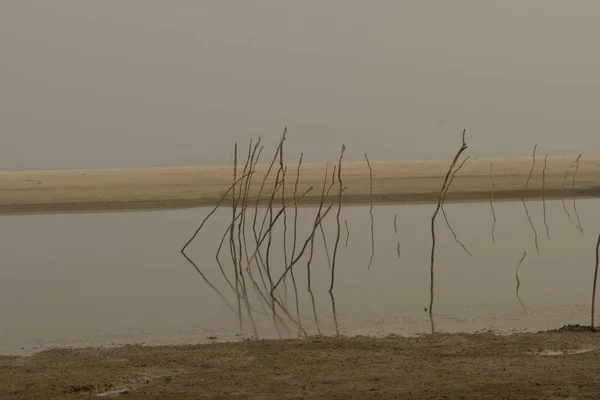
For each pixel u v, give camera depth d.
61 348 14.18
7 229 31.83
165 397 10.88
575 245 26.47
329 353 13.02
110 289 20.33
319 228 30.83
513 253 25.02
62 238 29.41
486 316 16.22
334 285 20.33
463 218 33.06
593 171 46.59
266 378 11.59
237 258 25.12
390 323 15.84
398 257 24.67
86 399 10.94
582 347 13.02
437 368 11.84
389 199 38.91
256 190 40.72
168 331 15.58
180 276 22.17
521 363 11.98
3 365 12.89
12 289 20.45
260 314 17.09
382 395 10.59
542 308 16.88
